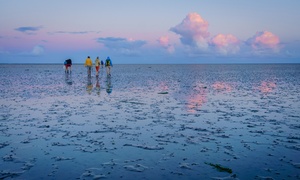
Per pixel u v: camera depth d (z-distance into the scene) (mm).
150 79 35719
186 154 6359
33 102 14680
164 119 10289
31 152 6520
